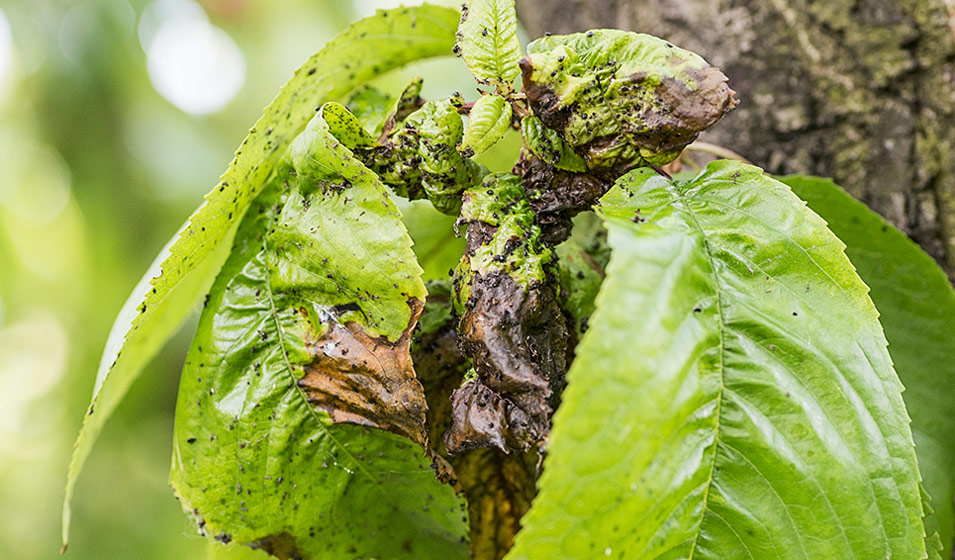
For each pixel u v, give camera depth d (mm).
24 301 786
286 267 258
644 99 242
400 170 255
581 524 222
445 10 272
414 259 247
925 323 286
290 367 258
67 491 264
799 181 279
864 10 304
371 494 266
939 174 299
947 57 294
